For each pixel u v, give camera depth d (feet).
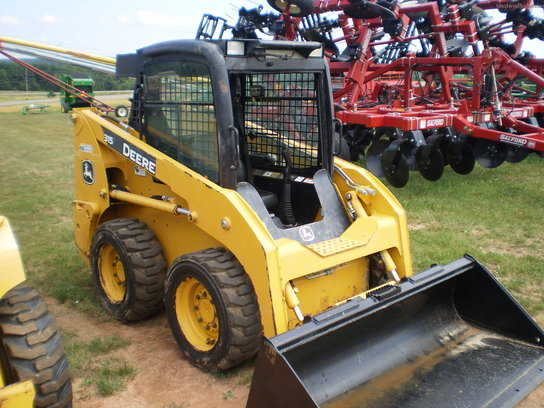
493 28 36.96
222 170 11.81
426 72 37.52
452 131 30.96
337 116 29.94
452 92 38.52
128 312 14.05
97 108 16.69
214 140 12.03
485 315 12.15
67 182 32.83
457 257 18.72
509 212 24.34
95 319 14.87
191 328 12.49
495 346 11.64
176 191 12.58
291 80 13.91
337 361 10.55
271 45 12.14
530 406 11.12
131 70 14.35
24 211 25.90
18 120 76.84
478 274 12.10
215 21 17.02
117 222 14.46
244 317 11.03
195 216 12.16
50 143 51.70
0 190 30.50
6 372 9.26
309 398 8.21
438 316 12.32
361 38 30.76
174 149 13.21
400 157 27.53
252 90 14.49
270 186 14.82
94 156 15.02
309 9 22.16
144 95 13.93
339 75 40.63
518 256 19.03
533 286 16.57
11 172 36.17
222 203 11.42
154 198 14.08
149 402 11.22
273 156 14.74
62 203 27.58
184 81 12.56
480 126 30.25
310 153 14.03
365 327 10.84
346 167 14.11
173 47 12.55
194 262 11.63
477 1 32.12
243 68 12.03
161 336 13.93
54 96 138.31
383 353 11.18
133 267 13.62
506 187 29.14
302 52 12.83
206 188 11.77
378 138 29.63
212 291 11.30
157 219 14.47
